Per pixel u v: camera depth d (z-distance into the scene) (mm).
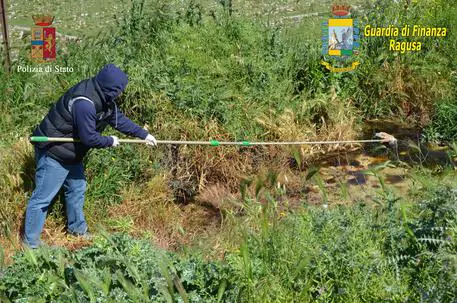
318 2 12797
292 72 8688
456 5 9727
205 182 7234
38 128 5711
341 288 4207
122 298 4129
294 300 4168
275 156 7633
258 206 5656
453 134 8273
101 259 4340
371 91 9031
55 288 4250
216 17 9859
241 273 4348
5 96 7465
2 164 6410
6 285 4270
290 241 4543
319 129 8344
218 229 6402
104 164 6691
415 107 9016
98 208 6527
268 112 8031
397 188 7117
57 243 6027
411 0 9719
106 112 5676
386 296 4137
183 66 7930
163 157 7199
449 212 4488
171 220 6594
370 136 8516
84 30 10766
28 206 5750
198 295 4281
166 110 7422
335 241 4465
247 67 8289
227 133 7477
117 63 7773
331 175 7504
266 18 11336
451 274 3967
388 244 4586
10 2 12867
